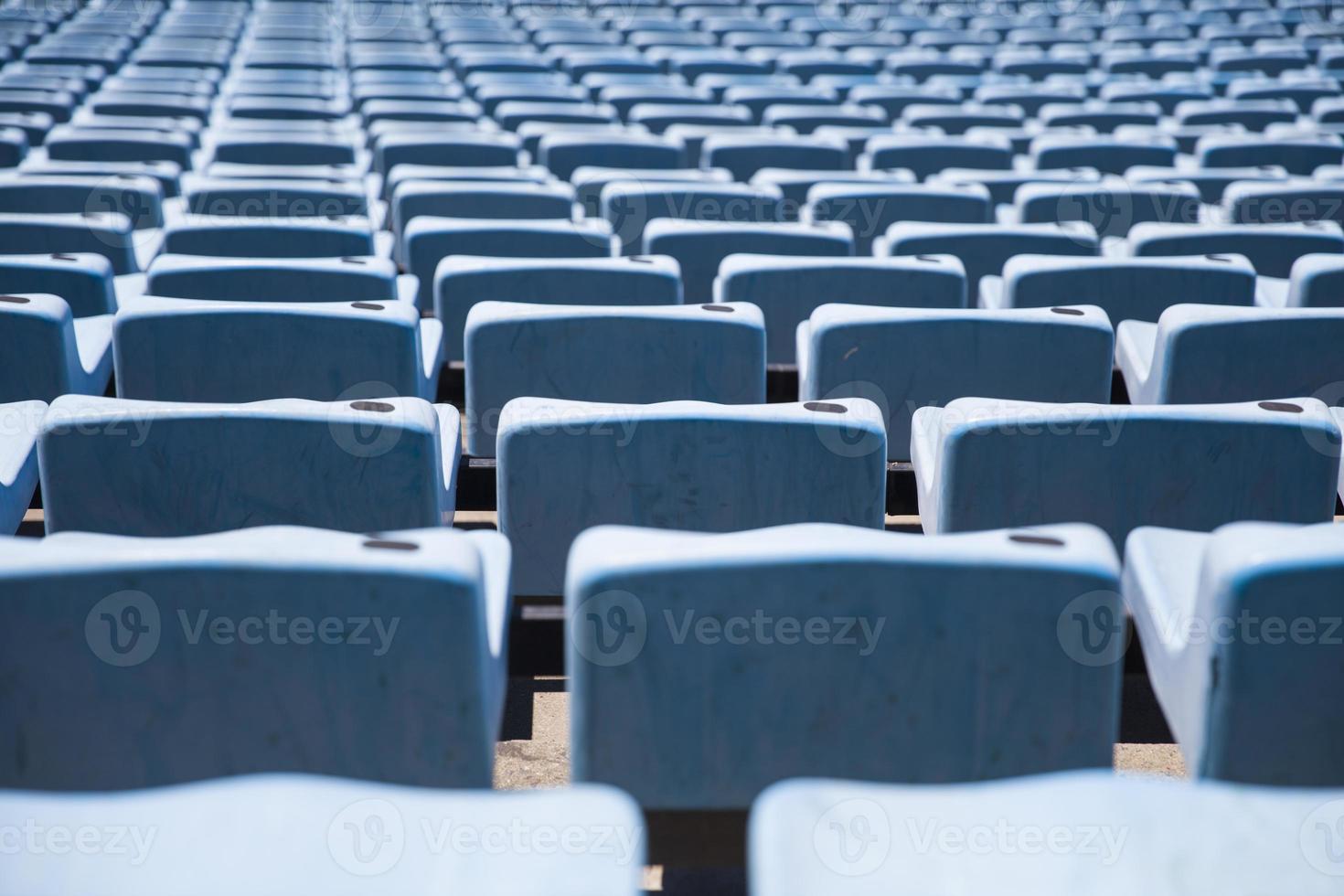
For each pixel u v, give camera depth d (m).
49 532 2.36
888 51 13.40
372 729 1.63
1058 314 3.17
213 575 1.53
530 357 3.14
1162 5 17.56
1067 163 7.83
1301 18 16.50
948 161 7.77
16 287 3.91
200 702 1.59
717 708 1.65
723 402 3.23
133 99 9.43
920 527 3.97
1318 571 1.62
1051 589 1.59
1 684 1.56
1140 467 2.36
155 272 3.73
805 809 1.10
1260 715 1.71
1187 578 2.10
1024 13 17.67
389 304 3.18
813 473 2.37
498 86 10.66
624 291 3.94
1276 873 1.03
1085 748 1.67
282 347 3.12
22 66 11.59
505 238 4.77
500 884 1.00
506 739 2.86
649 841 1.73
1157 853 1.04
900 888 1.03
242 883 1.00
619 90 10.59
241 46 14.59
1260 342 3.19
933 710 1.65
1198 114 9.71
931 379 3.20
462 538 1.64
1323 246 4.81
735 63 12.34
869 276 3.95
